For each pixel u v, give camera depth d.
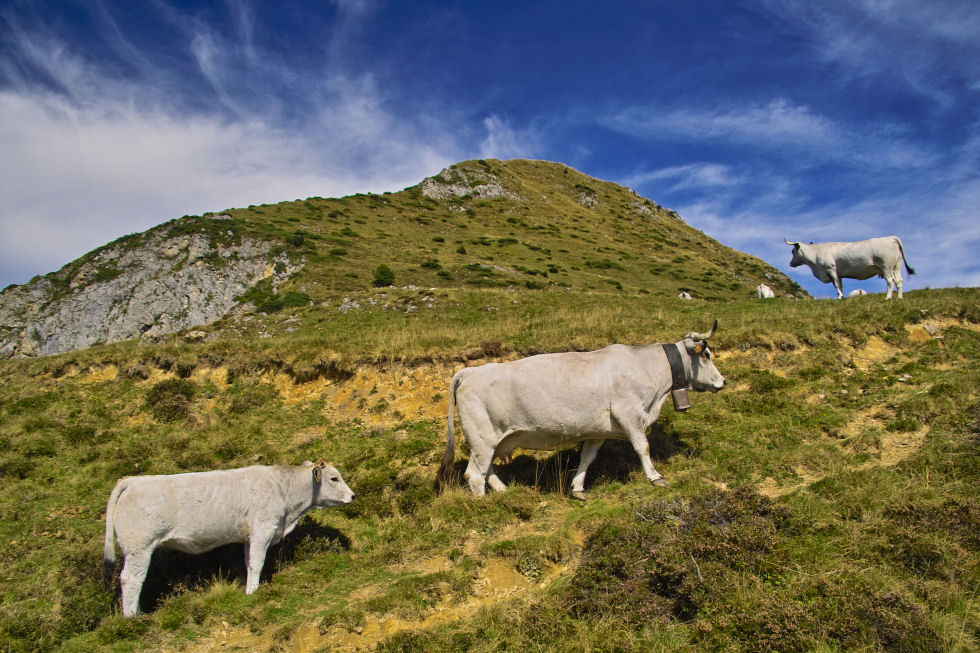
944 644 4.40
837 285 17.69
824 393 10.73
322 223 69.19
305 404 13.83
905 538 5.77
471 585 6.29
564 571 6.37
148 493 6.50
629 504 7.75
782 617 4.83
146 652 5.65
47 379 16.98
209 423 13.34
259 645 5.69
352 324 24.86
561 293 27.11
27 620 6.14
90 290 53.69
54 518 9.38
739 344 13.11
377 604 5.97
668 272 66.00
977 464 7.17
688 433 9.84
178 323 50.16
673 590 5.54
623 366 8.58
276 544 7.67
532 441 8.78
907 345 12.62
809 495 7.11
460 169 102.69
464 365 13.80
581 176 120.31
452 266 52.88
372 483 9.52
